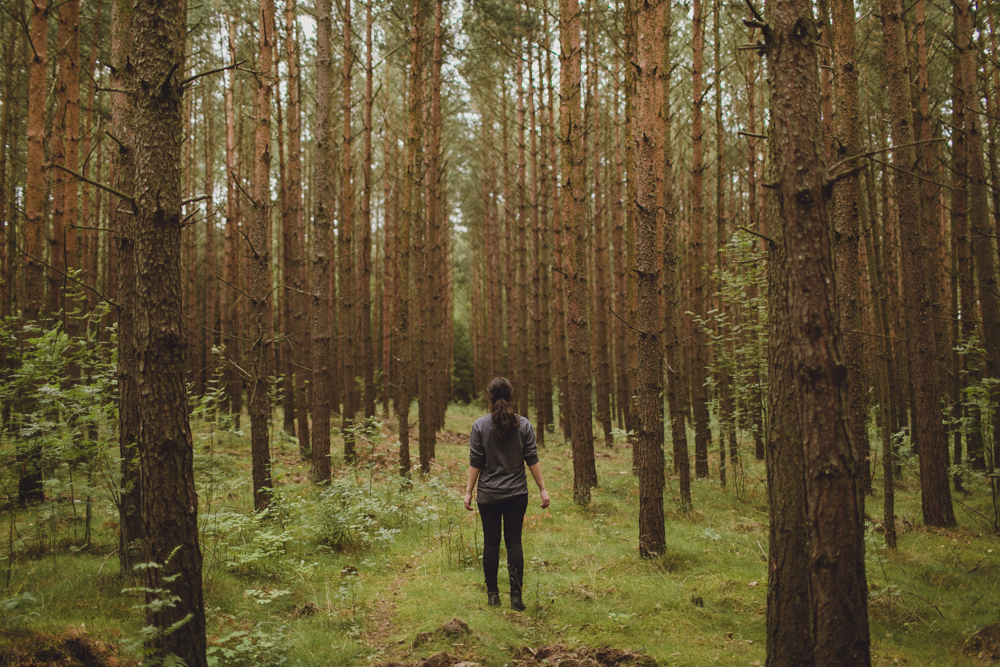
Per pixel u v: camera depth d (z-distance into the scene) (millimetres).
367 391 16062
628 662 3604
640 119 6035
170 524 2922
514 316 19422
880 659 3680
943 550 5930
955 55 8258
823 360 2666
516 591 4523
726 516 7668
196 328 16641
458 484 9523
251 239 7355
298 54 14008
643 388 5785
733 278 9180
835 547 2605
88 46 11086
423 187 14305
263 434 7211
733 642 3859
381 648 3922
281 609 4562
